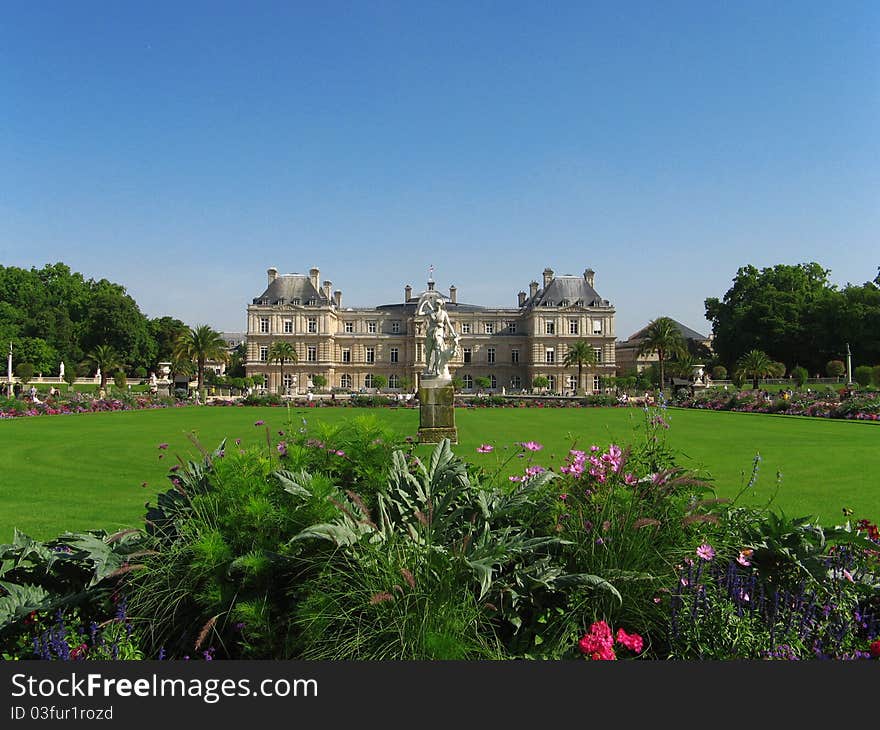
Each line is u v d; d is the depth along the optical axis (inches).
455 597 185.0
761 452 822.5
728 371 4060.0
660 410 325.1
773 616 188.1
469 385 4692.4
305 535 186.1
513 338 4707.2
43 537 391.2
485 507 228.1
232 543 205.5
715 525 237.0
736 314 3873.0
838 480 594.2
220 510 220.1
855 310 3292.3
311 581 190.9
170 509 239.5
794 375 3235.7
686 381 3575.3
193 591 201.9
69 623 204.1
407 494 236.1
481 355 4717.0
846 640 194.9
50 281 4345.5
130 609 200.4
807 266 4030.5
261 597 195.9
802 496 515.5
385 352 4687.5
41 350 3764.8
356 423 274.7
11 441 965.2
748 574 204.4
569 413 1843.0
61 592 222.2
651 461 282.7
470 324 4768.7
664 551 215.6
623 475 244.5
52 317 3971.5
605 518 217.5
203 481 241.8
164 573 205.0
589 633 182.2
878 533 270.7
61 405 1792.6
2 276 4035.4
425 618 172.9
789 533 211.0
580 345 3878.0
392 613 176.1
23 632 203.5
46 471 662.5
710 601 197.0
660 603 202.4
